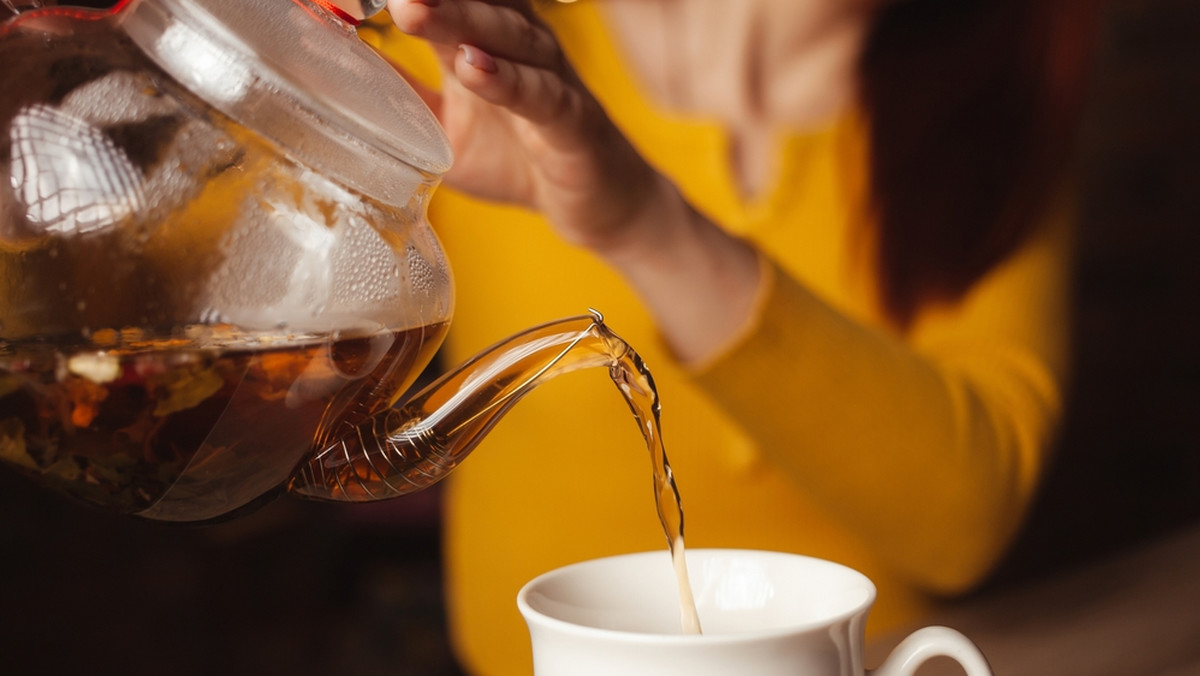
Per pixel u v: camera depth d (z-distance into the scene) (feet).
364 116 1.25
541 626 1.22
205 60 1.23
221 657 4.27
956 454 2.12
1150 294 4.70
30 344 1.22
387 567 4.58
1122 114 4.61
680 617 1.37
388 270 1.28
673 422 2.53
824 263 2.56
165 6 1.24
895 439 2.04
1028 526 4.74
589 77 2.58
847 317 2.04
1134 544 4.76
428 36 1.39
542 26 1.49
